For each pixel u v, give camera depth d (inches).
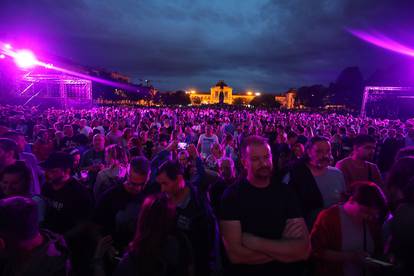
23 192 109.0
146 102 3535.9
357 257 88.2
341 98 2650.1
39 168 161.8
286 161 212.4
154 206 72.2
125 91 2706.7
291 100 4704.7
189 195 109.4
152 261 68.2
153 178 137.1
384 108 1376.7
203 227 106.3
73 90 1196.5
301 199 121.4
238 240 77.4
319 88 3403.1
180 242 75.2
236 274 80.9
